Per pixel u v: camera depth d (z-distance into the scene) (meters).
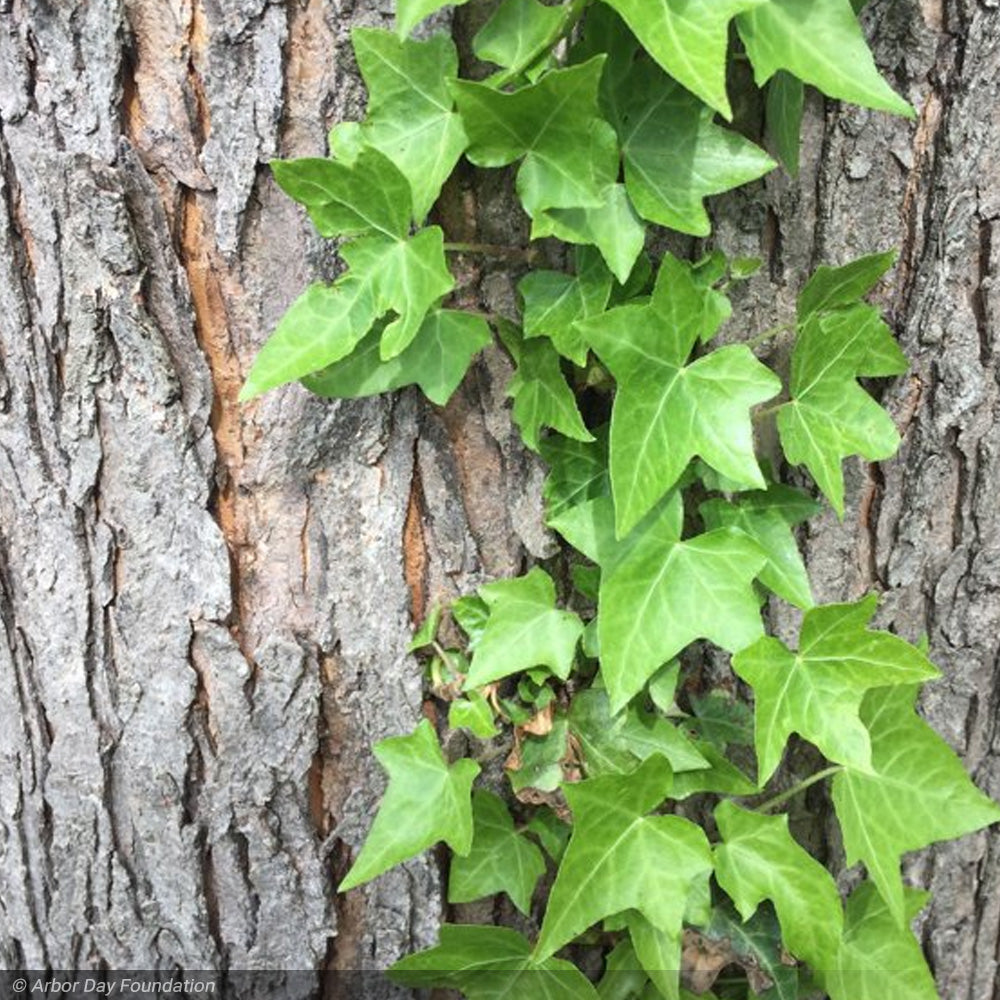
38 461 0.57
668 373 0.53
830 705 0.54
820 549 0.60
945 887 0.66
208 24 0.53
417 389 0.56
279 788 0.60
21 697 0.60
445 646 0.59
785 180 0.56
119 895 0.61
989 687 0.63
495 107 0.50
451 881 0.59
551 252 0.55
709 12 0.49
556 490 0.57
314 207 0.52
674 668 0.56
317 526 0.57
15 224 0.54
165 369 0.55
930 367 0.58
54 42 0.53
